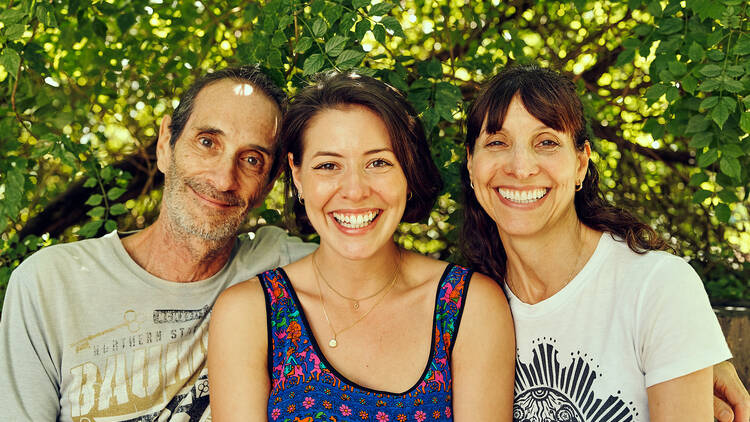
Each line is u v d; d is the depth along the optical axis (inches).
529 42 156.3
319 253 87.2
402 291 86.0
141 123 157.2
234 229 94.0
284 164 89.2
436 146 114.7
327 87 81.4
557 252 84.7
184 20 140.6
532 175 80.8
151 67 137.9
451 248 137.3
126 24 138.3
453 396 82.3
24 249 136.3
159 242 94.1
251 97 92.7
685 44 109.3
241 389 80.9
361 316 84.3
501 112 81.0
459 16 144.1
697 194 117.0
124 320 91.2
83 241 96.0
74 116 140.2
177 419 91.1
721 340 74.8
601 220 86.4
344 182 79.7
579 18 155.2
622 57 117.8
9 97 132.3
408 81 120.6
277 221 132.0
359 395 78.8
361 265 83.5
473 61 124.8
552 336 82.6
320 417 77.7
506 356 83.0
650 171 169.9
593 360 79.4
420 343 82.7
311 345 81.6
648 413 77.2
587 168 87.0
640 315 77.4
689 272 78.0
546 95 79.9
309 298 85.4
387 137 80.4
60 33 135.3
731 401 81.0
